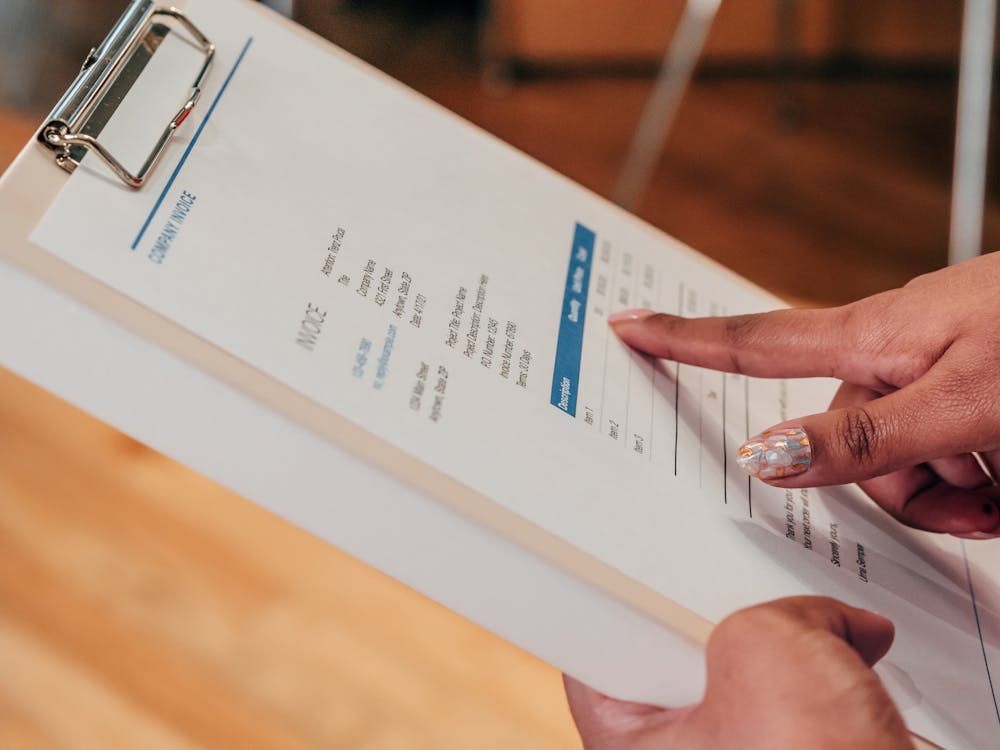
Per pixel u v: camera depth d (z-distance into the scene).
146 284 0.31
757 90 1.45
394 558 0.34
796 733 0.32
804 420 0.40
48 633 0.89
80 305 0.30
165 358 0.30
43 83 1.11
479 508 0.32
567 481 0.35
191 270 0.32
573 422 0.38
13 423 1.00
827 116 1.43
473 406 0.35
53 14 1.15
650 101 1.42
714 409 0.44
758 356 0.43
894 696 0.37
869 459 0.40
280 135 0.38
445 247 0.40
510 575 0.33
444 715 0.88
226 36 0.40
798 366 0.44
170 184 0.34
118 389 0.31
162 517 0.96
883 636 0.37
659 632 0.34
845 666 0.33
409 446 0.32
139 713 0.86
